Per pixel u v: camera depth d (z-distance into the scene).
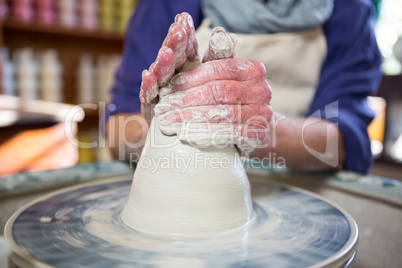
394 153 2.54
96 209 0.59
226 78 0.52
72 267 0.39
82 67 2.33
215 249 0.45
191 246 0.45
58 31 2.21
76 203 0.61
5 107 1.69
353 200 0.74
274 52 1.12
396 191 0.74
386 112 2.48
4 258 0.43
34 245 0.44
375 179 0.81
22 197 0.71
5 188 0.71
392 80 2.40
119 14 2.41
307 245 0.46
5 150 1.37
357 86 1.10
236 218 0.51
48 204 0.60
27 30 2.25
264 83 0.55
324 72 1.16
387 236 0.61
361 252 0.56
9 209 0.66
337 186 0.81
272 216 0.57
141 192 0.52
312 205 0.61
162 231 0.49
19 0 2.01
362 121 1.09
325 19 1.12
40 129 1.48
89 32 2.30
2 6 1.97
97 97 2.37
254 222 0.54
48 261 0.40
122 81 1.25
